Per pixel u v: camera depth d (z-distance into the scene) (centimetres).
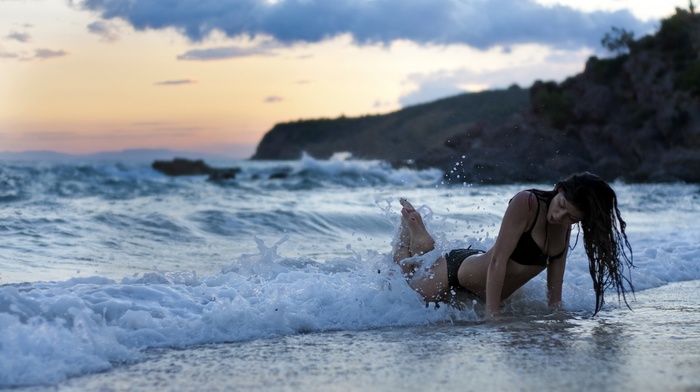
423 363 297
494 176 3438
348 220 1016
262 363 302
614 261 390
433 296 414
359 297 411
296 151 9438
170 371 289
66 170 2767
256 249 761
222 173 3366
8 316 316
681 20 4447
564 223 389
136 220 910
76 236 774
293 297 412
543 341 339
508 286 412
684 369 281
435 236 464
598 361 296
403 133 5772
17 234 754
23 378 272
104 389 264
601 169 3962
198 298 411
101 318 350
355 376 278
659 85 4097
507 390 254
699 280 561
